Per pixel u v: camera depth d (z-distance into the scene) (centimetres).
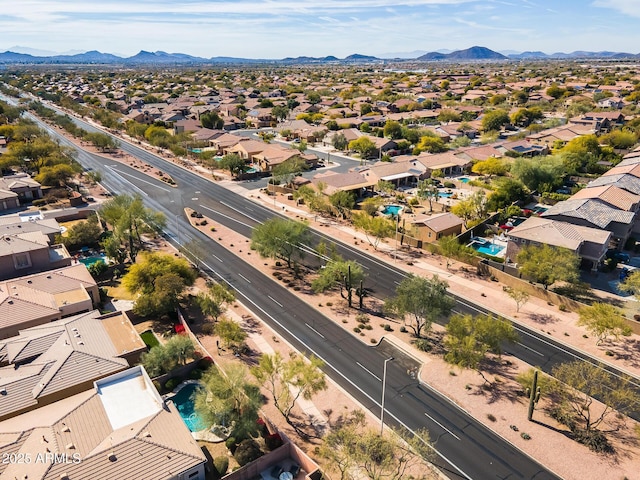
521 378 4934
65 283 6450
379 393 5103
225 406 4366
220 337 5881
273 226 7869
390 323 6462
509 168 12438
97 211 10256
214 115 19975
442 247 8194
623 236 8325
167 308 6319
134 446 3731
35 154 13162
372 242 9256
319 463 4147
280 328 6347
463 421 4691
